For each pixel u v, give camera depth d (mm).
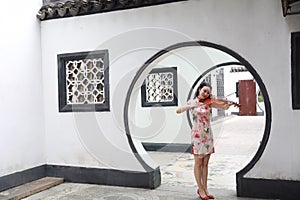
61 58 5305
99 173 5148
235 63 7758
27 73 5152
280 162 4168
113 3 4871
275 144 4184
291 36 4059
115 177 5066
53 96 5387
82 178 5238
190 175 5758
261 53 4207
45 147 5445
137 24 4836
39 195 4684
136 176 4949
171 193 4668
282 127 4145
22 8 5074
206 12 4453
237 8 4301
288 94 4102
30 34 5215
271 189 4219
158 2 4676
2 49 4738
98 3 4895
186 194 4605
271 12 4145
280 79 4129
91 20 5105
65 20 5258
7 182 4773
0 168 4680
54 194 4723
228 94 17172
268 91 4191
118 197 4531
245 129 11922
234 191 4668
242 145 8773
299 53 4031
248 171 4340
